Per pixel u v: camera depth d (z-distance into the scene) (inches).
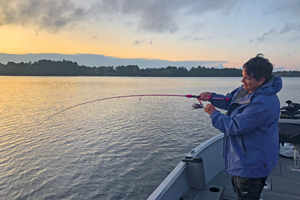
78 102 1101.7
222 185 116.2
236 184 67.2
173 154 378.9
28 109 872.9
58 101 1138.0
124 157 365.7
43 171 320.2
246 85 65.8
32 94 1523.1
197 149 120.0
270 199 101.8
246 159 62.3
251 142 61.7
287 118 131.2
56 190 273.4
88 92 1704.0
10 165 340.5
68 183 289.0
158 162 346.3
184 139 462.6
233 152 65.2
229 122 63.2
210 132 516.1
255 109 60.1
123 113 778.2
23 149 406.6
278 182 116.3
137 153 382.9
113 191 269.4
